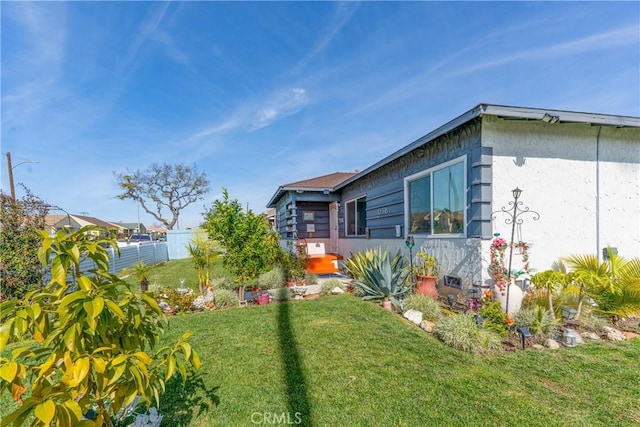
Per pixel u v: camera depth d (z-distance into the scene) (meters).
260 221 6.34
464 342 3.39
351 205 10.33
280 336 3.89
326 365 3.06
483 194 4.64
